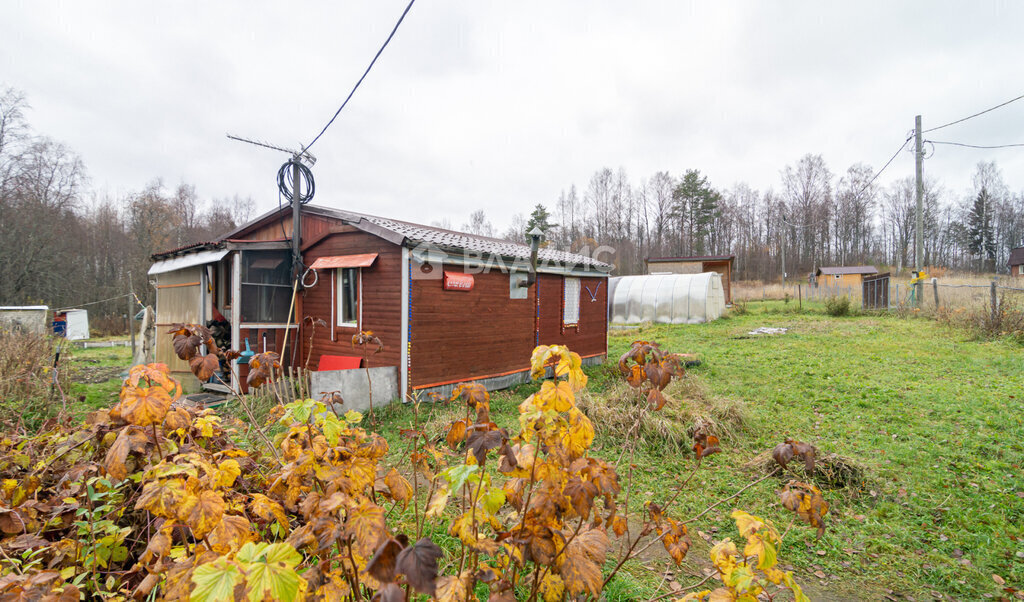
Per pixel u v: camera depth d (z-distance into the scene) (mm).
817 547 3730
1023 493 4367
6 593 1401
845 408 7094
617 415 6062
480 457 1479
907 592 3203
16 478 2508
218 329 8492
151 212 32938
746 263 52438
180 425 2074
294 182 8469
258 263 8344
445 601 1368
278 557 1177
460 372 8266
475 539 1543
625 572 3180
